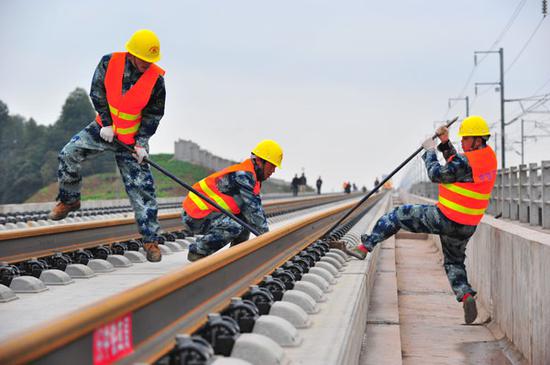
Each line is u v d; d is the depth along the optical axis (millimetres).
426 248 21891
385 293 10539
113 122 8234
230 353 4270
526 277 7328
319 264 8516
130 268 9000
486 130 8586
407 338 8836
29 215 21094
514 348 7918
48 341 2709
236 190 8836
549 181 19703
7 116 112438
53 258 8406
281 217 26094
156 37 8086
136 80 8102
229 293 5363
